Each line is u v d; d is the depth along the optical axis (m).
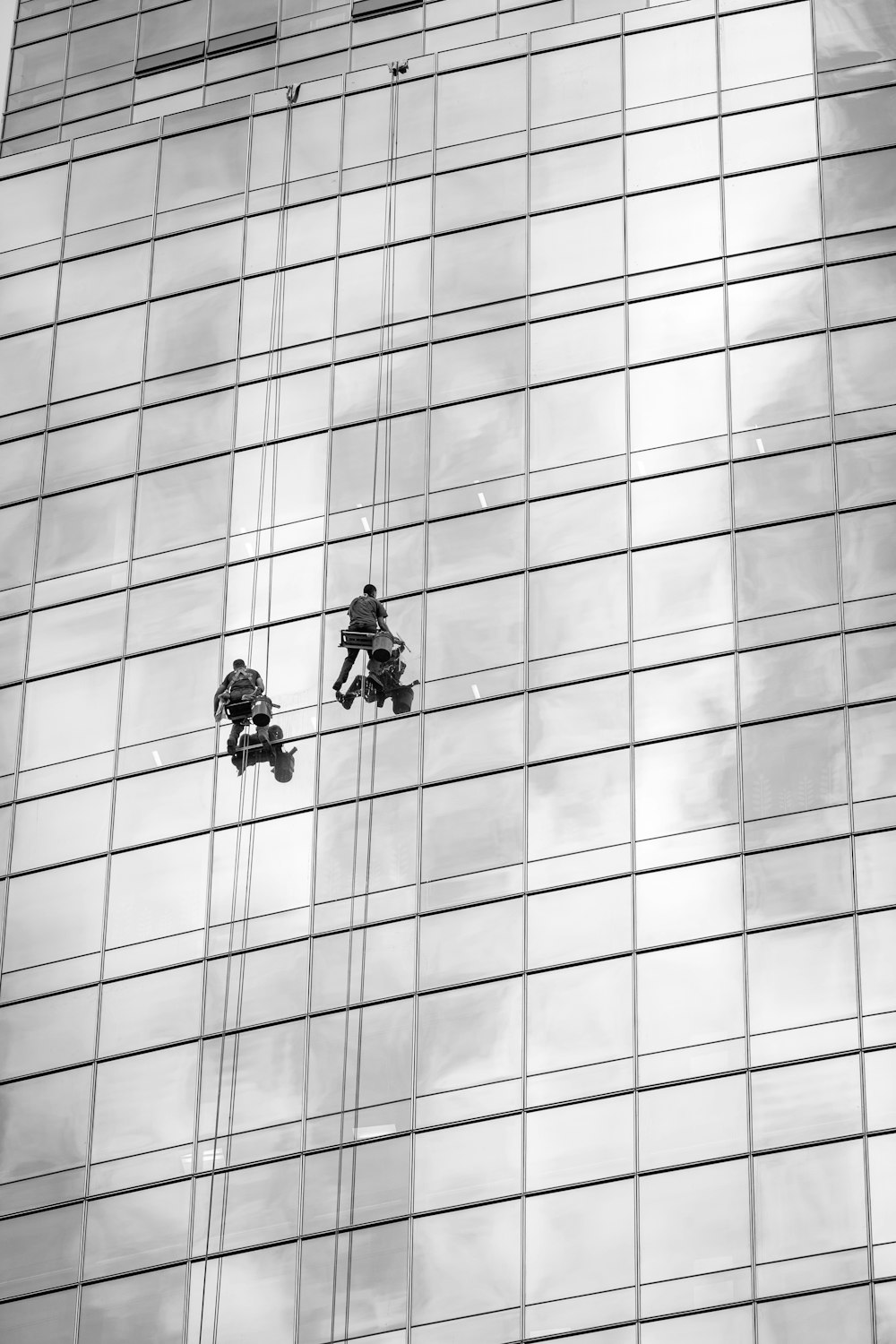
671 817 81.12
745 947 78.31
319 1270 76.38
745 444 87.81
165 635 90.56
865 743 81.19
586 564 86.75
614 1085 76.88
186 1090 81.06
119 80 106.12
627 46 97.62
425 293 94.31
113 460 95.06
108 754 88.75
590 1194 75.19
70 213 101.50
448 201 96.12
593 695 84.12
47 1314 78.38
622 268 92.56
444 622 86.88
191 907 84.69
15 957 85.56
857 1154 74.19
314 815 84.88
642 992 78.25
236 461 93.31
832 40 96.19
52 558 93.62
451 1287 74.81
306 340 95.00
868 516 85.56
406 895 82.19
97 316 98.56
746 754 81.81
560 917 80.31
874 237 91.31
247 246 98.06
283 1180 78.25
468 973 80.12
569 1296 73.81
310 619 89.00
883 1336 71.31
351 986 81.06
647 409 89.38
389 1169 77.31
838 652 83.19
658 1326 72.69
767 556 85.38
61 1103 82.12
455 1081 78.25
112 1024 83.19
